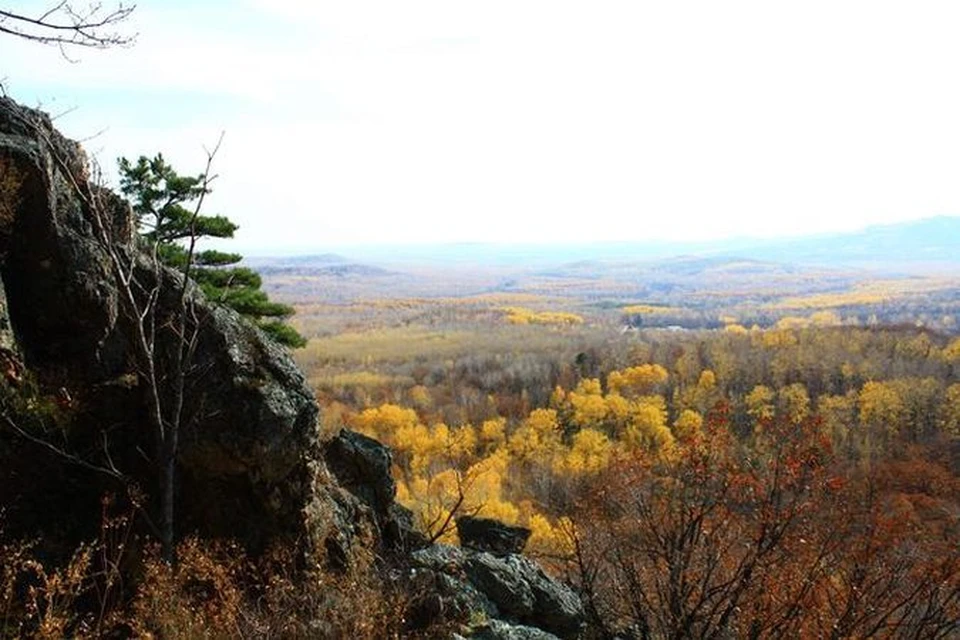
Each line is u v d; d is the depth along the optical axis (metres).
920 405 83.94
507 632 10.47
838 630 12.22
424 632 9.86
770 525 12.42
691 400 100.25
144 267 10.80
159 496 9.91
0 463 9.20
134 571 9.26
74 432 9.87
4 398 9.28
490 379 124.75
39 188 9.96
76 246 10.19
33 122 10.27
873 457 68.06
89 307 10.18
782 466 12.80
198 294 10.97
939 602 12.75
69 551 9.23
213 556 9.79
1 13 6.52
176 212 18.80
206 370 10.29
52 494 9.59
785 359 112.31
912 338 121.00
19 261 9.95
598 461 68.69
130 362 10.31
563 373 123.06
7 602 7.71
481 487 55.91
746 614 12.45
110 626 8.13
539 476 70.44
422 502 26.42
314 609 9.51
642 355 126.25
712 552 12.60
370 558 11.97
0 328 9.32
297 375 11.21
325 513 11.56
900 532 12.86
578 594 14.38
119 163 18.55
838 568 12.76
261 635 8.53
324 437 14.00
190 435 10.01
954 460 66.56
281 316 22.64
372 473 13.80
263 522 10.43
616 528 13.98
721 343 128.25
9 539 9.03
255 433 10.16
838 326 142.12
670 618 12.52
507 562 13.21
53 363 10.05
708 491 12.93
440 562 12.37
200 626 8.48
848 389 100.00
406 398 113.94
